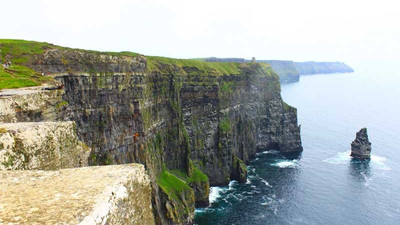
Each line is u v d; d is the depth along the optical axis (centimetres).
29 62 5188
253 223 7969
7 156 1543
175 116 9788
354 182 10538
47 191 1068
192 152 10594
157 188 7812
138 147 7606
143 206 1323
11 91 3028
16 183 1128
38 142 1777
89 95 6200
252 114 14388
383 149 14662
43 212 927
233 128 12650
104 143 6556
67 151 2067
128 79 7281
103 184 1130
